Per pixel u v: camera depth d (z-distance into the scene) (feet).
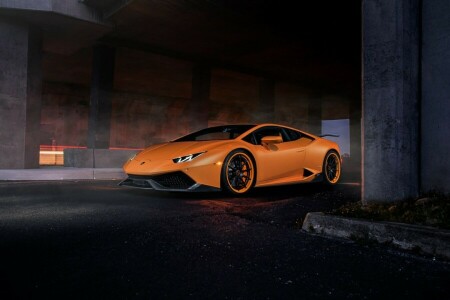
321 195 15.08
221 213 11.08
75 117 76.38
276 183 16.14
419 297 5.03
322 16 35.14
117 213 10.97
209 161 13.91
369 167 10.21
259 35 40.73
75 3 33.17
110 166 35.65
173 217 10.39
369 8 10.21
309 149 17.80
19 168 32.30
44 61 54.75
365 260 6.71
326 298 4.98
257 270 6.09
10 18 32.32
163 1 31.65
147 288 5.23
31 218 10.19
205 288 5.27
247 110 94.89
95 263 6.32
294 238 8.30
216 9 33.30
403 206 9.02
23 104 32.76
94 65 42.98
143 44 44.65
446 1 9.79
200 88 52.26
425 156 10.19
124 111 81.66
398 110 9.64
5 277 5.60
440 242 6.81
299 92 72.95
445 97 9.78
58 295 4.93
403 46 9.62
